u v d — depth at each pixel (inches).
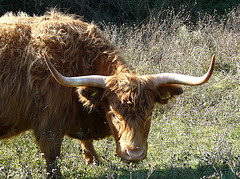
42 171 264.1
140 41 494.9
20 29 267.4
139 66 434.9
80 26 279.3
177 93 255.9
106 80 238.8
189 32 579.2
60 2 696.4
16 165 291.6
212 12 727.7
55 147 268.5
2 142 330.6
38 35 263.3
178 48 489.1
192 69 442.9
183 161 290.7
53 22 272.2
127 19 709.3
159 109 404.8
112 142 329.7
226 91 419.2
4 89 260.4
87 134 287.3
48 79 256.1
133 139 228.1
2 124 271.7
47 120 261.4
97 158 318.0
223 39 543.5
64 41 263.7
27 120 271.0
